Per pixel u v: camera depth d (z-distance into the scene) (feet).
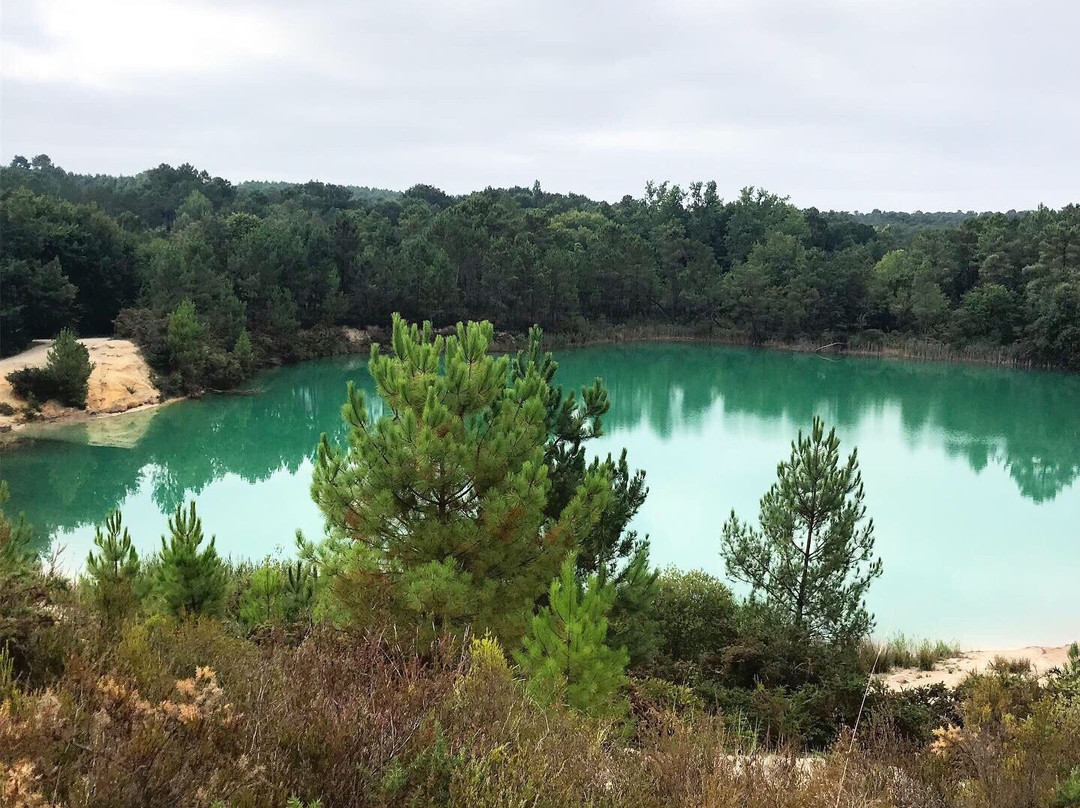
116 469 132.26
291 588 45.42
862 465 146.82
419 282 298.97
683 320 376.27
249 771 14.05
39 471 127.65
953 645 71.00
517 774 15.84
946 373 283.38
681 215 472.03
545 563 39.47
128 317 209.87
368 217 368.68
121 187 532.73
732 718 36.32
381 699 17.94
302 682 18.74
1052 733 28.17
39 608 22.85
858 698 42.63
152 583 39.17
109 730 14.87
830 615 52.70
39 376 162.50
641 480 51.78
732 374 278.05
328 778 14.64
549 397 49.93
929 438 173.06
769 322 352.49
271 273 260.62
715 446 159.84
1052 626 76.74
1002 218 349.41
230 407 191.72
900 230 535.19
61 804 12.19
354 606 36.24
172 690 17.99
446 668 23.41
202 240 246.06
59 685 17.65
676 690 37.37
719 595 62.49
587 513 41.34
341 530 39.40
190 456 144.97
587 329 348.59
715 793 17.67
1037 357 294.87
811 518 53.83
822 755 26.99
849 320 346.33
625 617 44.06
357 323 296.10
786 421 192.54
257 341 249.14
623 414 201.05
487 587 37.37
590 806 16.07
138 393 182.80
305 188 552.41
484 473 39.63
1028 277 317.22
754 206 449.89
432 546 37.81
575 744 19.16
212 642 24.39
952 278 344.28
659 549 94.02
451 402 40.52
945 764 25.12
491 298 323.78
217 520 105.70
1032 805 22.03
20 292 196.44
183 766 13.91
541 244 376.89
